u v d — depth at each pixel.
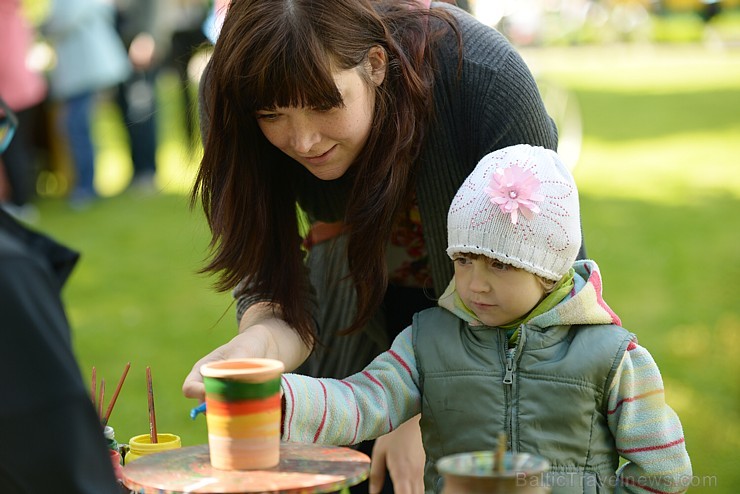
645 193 14.55
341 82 3.14
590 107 23.58
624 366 3.24
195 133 3.95
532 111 3.45
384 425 3.32
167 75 15.63
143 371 7.90
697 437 6.06
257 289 3.61
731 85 26.47
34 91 12.52
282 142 3.26
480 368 3.30
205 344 8.63
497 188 3.20
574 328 3.32
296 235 3.64
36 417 2.24
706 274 10.16
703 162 16.59
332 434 3.18
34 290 2.29
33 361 2.25
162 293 10.20
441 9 3.52
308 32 3.08
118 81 14.38
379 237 3.38
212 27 3.52
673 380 7.12
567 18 40.34
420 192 3.54
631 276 10.26
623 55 36.78
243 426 2.63
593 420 3.24
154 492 2.53
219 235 3.53
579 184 15.41
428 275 3.93
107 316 9.48
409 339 3.48
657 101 24.23
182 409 6.99
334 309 3.94
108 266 11.20
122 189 14.95
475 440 3.27
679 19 40.19
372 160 3.32
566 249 3.24
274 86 3.09
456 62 3.43
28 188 13.27
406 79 3.29
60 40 13.54
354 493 4.40
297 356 3.56
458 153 3.48
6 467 2.24
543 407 3.22
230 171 3.44
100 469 2.31
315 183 3.70
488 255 3.21
